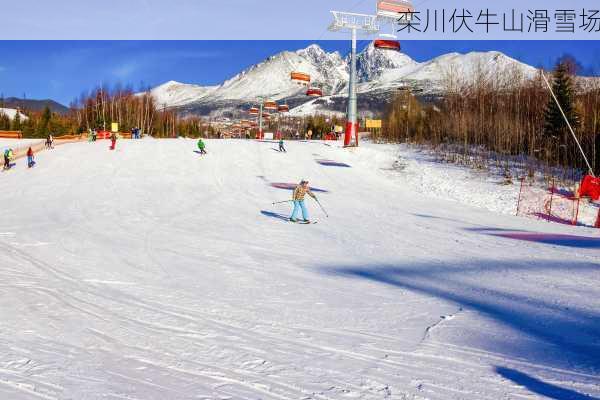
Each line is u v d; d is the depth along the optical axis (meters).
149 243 12.17
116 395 4.04
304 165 35.66
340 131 67.94
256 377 4.48
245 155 39.31
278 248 12.00
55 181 27.53
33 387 4.14
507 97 50.38
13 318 6.00
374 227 15.98
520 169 34.16
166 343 5.31
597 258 11.25
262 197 23.20
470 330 5.94
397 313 6.65
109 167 33.06
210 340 5.44
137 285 7.94
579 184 25.44
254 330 5.81
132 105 106.44
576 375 4.63
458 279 8.96
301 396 4.11
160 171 31.52
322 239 13.54
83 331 5.62
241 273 9.13
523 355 5.13
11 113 138.25
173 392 4.13
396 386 4.34
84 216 16.80
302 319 6.29
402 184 30.14
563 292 7.98
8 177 29.73
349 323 6.16
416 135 56.94
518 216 22.22
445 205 23.09
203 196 22.78
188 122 129.62
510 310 6.88
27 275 8.44
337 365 4.80
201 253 11.08
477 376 4.59
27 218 16.30
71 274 8.61
